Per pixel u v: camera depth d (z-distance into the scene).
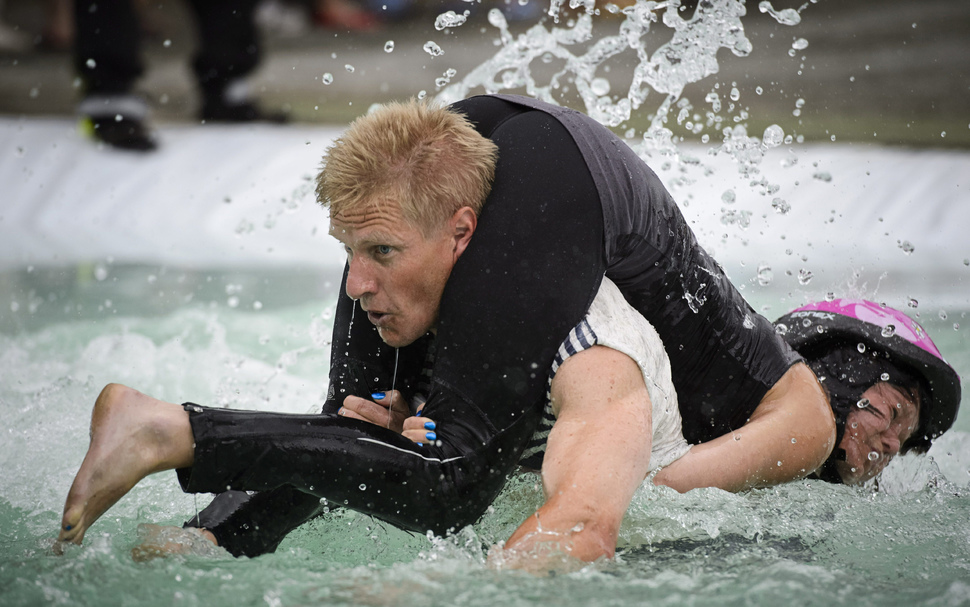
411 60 35.19
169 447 5.58
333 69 34.16
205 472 5.68
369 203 6.18
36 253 17.05
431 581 5.50
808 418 7.45
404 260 6.31
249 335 13.16
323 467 5.83
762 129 24.77
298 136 22.20
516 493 7.02
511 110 7.00
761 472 7.25
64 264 16.58
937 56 32.59
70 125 22.42
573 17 36.56
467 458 6.16
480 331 6.20
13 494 7.55
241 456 5.69
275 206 19.19
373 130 6.31
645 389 6.39
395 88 31.30
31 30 34.47
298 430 5.86
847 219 17.66
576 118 6.84
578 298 6.27
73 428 9.10
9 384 10.65
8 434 8.88
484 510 6.38
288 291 15.48
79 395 9.99
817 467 7.63
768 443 7.25
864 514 7.32
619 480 5.80
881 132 23.95
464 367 6.25
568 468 5.85
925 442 8.95
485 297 6.21
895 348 8.34
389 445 6.03
